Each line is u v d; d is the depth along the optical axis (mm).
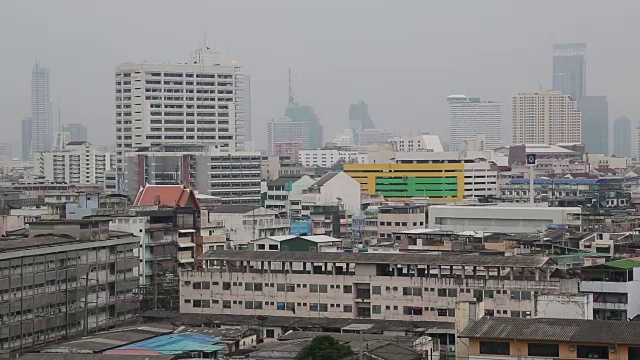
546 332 178625
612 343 172875
